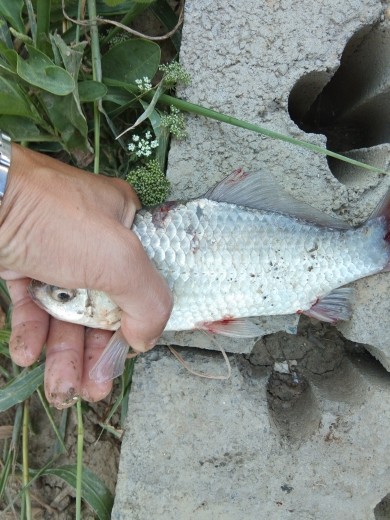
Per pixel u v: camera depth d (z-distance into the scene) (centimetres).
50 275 21
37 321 26
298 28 28
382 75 29
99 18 28
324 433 29
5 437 34
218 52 28
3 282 33
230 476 28
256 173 25
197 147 28
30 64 26
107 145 32
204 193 28
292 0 28
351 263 26
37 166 21
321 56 28
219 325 26
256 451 28
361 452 29
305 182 28
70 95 27
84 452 35
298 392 33
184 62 28
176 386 29
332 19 28
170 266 25
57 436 33
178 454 28
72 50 27
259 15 28
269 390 33
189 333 29
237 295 26
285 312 27
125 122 32
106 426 32
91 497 31
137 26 33
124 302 21
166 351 29
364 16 27
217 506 28
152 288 21
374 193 28
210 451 28
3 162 19
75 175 22
